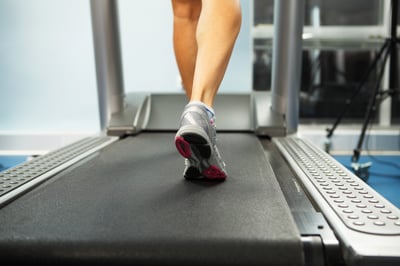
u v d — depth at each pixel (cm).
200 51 90
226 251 55
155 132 176
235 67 267
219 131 173
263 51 276
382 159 247
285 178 98
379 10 276
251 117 180
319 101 294
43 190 85
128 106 188
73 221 65
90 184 89
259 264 54
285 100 172
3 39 269
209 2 90
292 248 55
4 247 57
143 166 107
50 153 127
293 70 169
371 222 64
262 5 269
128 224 63
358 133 265
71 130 278
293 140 151
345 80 293
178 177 95
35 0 262
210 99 89
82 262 55
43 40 268
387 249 55
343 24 279
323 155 121
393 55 227
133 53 267
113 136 165
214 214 67
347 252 56
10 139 267
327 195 79
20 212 70
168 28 263
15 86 274
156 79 270
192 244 56
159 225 62
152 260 55
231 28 89
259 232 59
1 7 264
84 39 266
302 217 68
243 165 106
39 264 55
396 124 285
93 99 274
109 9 177
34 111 277
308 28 279
